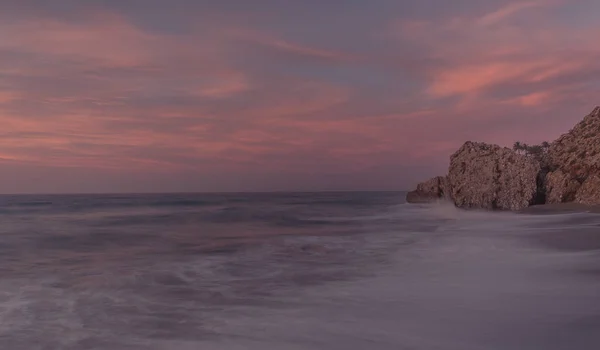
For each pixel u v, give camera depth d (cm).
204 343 781
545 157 4009
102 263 1611
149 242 2233
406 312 926
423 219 3288
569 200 3481
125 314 966
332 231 2667
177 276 1363
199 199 9481
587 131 3812
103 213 4516
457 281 1191
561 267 1326
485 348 724
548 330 792
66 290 1190
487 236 2086
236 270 1451
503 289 1083
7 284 1266
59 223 3334
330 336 798
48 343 798
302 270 1431
